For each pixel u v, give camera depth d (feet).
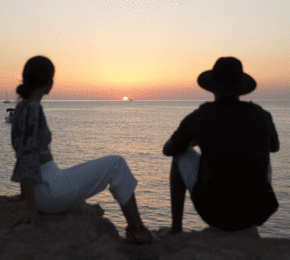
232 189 7.51
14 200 8.69
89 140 337.52
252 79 8.32
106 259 6.19
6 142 294.25
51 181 7.55
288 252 6.30
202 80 8.36
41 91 7.59
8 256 5.67
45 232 7.04
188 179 8.61
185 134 8.18
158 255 7.31
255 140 7.51
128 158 235.40
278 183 162.71
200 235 8.02
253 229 8.11
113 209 114.11
